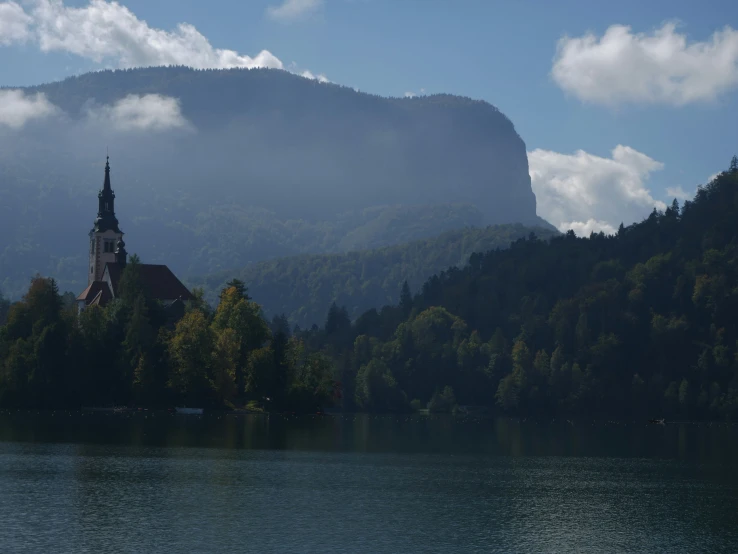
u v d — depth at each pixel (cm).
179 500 9806
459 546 8300
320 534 8538
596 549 8362
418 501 10256
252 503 9794
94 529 8419
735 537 8881
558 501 10544
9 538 8050
